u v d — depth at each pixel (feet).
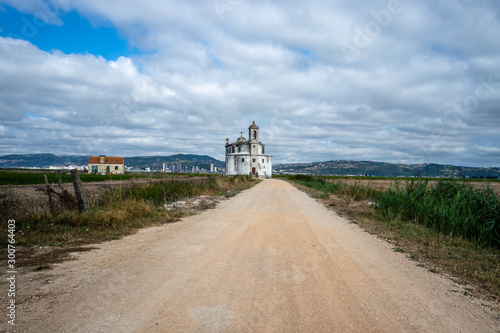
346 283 14.21
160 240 22.15
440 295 13.25
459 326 10.42
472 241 25.16
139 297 11.80
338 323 10.26
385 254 20.07
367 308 11.53
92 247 19.80
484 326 10.51
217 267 15.90
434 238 25.12
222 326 9.75
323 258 18.42
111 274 14.39
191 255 18.12
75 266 15.55
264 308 11.19
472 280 15.57
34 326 9.22
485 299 13.08
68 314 10.14
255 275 14.84
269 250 19.89
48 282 13.08
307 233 26.07
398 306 11.84
